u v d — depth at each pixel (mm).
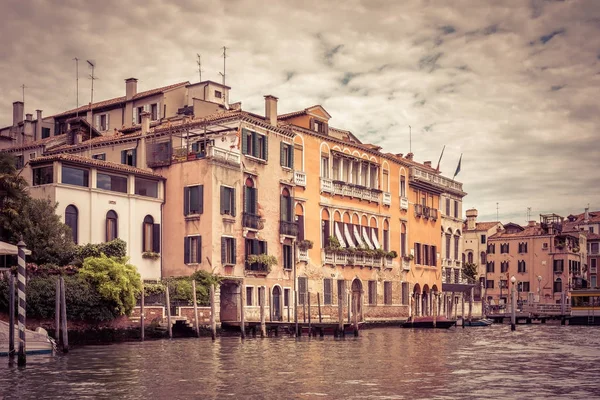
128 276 37406
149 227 45094
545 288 102938
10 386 21703
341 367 27078
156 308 39656
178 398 19719
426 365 28000
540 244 103750
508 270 105625
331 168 56531
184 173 45656
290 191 51719
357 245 58500
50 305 33969
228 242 45906
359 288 59062
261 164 49062
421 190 68812
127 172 43625
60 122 61312
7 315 33250
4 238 36625
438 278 70750
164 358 29656
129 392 20703
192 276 43844
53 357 29266
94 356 29969
